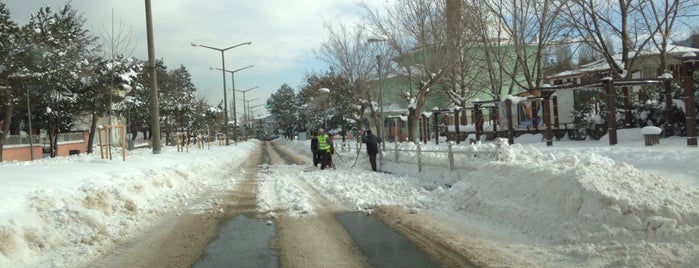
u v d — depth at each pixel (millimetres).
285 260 6195
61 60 28562
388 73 31266
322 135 21016
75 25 32969
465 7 27922
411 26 28078
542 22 27062
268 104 83312
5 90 25891
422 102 27125
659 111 19297
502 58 31297
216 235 7754
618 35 25188
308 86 49812
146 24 21562
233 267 5941
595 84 18516
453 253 6215
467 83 34000
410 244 6781
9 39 24656
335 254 6410
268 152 44188
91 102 35250
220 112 79500
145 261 6270
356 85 32250
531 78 29109
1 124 34156
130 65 35219
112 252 6762
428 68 27062
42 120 35719
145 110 48156
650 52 27250
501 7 28125
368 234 7496
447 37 26828
